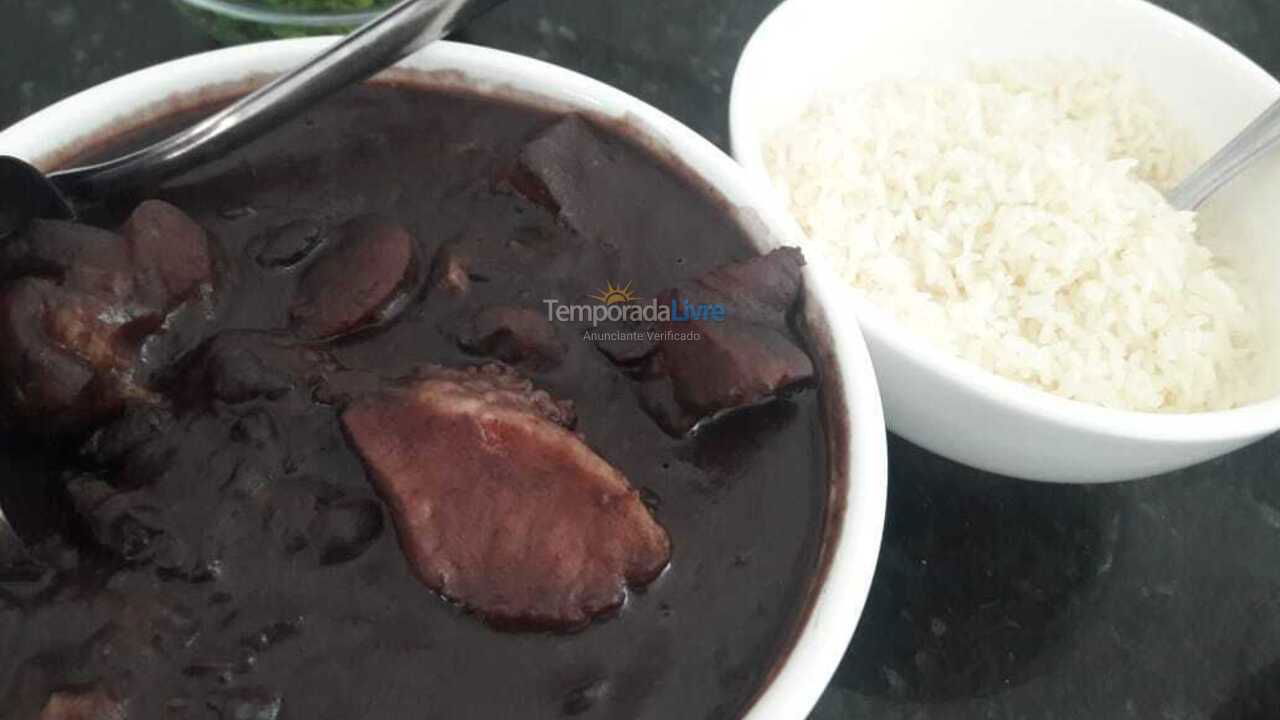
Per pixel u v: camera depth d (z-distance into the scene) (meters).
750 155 0.33
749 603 0.25
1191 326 0.37
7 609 0.23
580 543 0.24
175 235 0.27
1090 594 0.34
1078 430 0.29
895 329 0.30
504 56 0.31
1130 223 0.38
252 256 0.28
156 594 0.24
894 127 0.40
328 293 0.27
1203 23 0.50
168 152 0.28
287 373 0.26
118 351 0.26
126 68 0.41
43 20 0.41
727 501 0.26
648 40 0.44
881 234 0.38
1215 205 0.39
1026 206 0.38
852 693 0.31
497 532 0.24
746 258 0.30
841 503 0.26
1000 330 0.36
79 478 0.25
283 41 0.31
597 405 0.27
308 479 0.25
